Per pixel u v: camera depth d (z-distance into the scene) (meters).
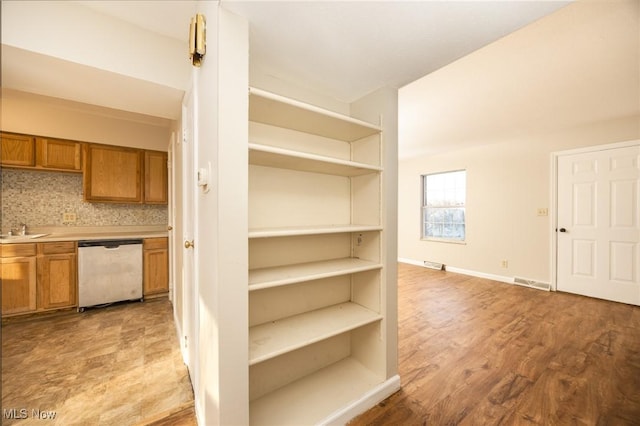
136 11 1.51
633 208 3.18
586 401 1.61
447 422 1.46
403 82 1.71
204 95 1.31
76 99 1.92
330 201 1.90
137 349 2.22
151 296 3.43
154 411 1.54
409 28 1.22
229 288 1.09
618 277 3.28
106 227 3.60
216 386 1.09
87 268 3.03
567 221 3.66
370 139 1.83
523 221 4.07
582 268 3.54
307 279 1.39
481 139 4.15
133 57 1.61
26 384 1.76
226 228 1.08
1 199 3.01
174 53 1.74
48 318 2.84
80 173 3.40
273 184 1.64
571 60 2.02
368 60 1.48
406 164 5.82
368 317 1.68
